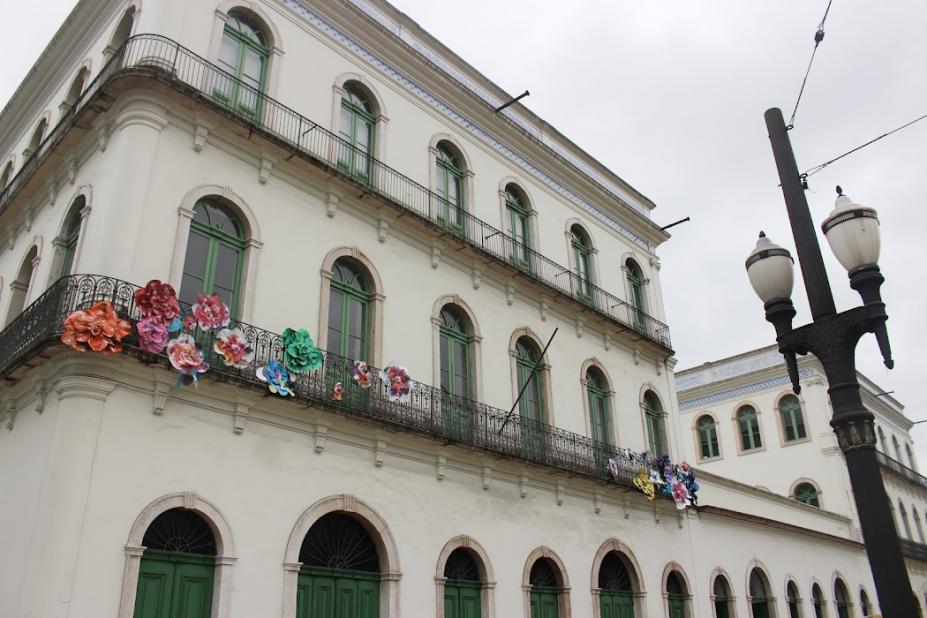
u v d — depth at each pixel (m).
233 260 11.96
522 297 17.48
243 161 12.42
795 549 24.86
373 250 14.09
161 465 9.80
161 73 11.08
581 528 16.38
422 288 14.87
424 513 13.00
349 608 11.65
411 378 13.97
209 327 10.38
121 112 11.27
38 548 8.67
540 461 15.18
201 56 12.57
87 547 8.83
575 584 15.68
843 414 5.59
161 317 9.80
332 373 12.22
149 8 12.56
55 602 8.40
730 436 34.25
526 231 19.11
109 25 14.18
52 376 9.82
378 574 12.18
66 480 8.91
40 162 12.88
